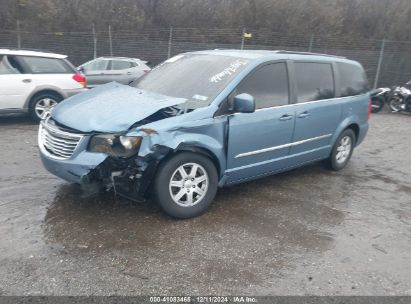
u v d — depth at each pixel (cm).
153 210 455
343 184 591
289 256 380
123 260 358
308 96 555
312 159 591
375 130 1070
